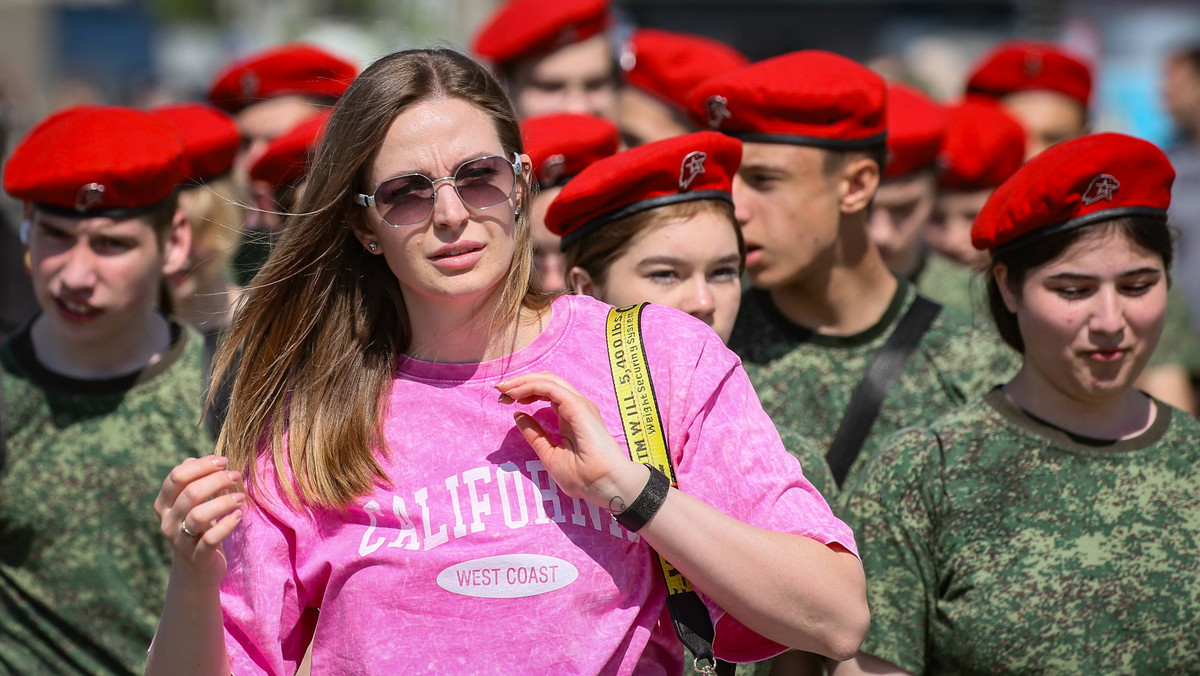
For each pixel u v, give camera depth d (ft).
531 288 29.27
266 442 29.07
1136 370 34.27
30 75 195.21
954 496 34.60
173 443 43.96
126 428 43.93
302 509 28.25
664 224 36.88
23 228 45.55
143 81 197.06
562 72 74.69
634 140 78.13
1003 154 67.51
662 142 37.40
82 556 43.19
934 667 34.83
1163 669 33.12
